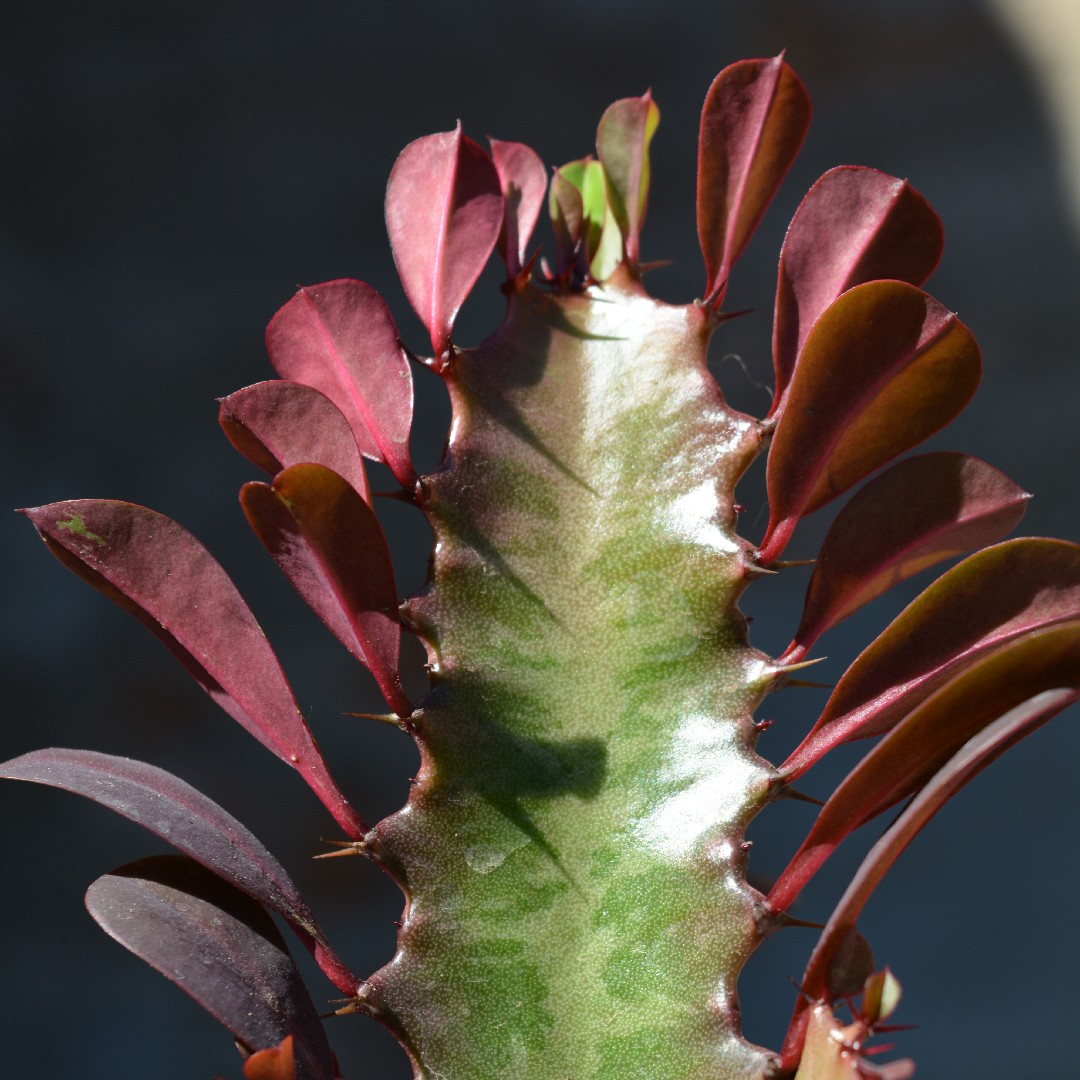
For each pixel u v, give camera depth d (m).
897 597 1.88
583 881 0.45
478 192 0.48
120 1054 1.58
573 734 0.46
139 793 0.45
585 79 2.79
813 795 1.70
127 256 2.45
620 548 0.47
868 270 0.47
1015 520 0.46
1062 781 1.87
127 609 0.47
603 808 0.46
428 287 0.48
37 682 1.89
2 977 1.64
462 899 0.45
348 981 0.45
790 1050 0.44
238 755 1.86
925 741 0.44
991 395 2.27
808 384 0.46
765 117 0.48
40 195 2.51
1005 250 2.46
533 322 0.48
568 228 0.49
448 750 0.46
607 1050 0.45
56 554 0.46
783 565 0.46
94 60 2.69
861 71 2.77
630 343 0.48
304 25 2.78
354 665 1.95
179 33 2.74
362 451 0.47
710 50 2.81
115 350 2.31
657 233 2.45
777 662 0.46
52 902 1.74
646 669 0.46
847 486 0.47
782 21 2.82
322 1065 0.45
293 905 0.45
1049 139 2.65
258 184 2.57
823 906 1.68
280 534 0.46
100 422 2.23
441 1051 0.45
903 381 0.46
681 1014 0.45
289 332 0.48
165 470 2.19
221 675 0.47
